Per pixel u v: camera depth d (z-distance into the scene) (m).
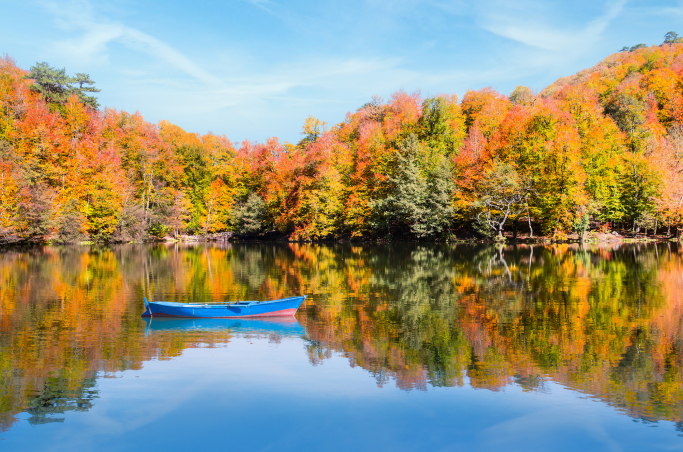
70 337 15.52
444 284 26.95
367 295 23.56
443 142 79.12
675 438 8.35
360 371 11.97
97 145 77.81
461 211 67.00
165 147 89.56
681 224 61.06
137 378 11.48
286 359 12.99
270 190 84.81
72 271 34.22
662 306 19.80
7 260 43.00
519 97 116.25
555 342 14.53
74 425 8.97
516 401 9.98
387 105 101.19
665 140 71.25
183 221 88.81
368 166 76.00
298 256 48.59
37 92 84.62
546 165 61.25
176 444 8.23
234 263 40.66
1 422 9.10
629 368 12.02
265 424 8.97
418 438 8.41
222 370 12.07
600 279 27.67
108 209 73.12
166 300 22.34
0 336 15.60
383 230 75.12
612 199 61.91
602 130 67.06
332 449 8.02
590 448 8.03
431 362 12.64
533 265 35.78
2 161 58.16
